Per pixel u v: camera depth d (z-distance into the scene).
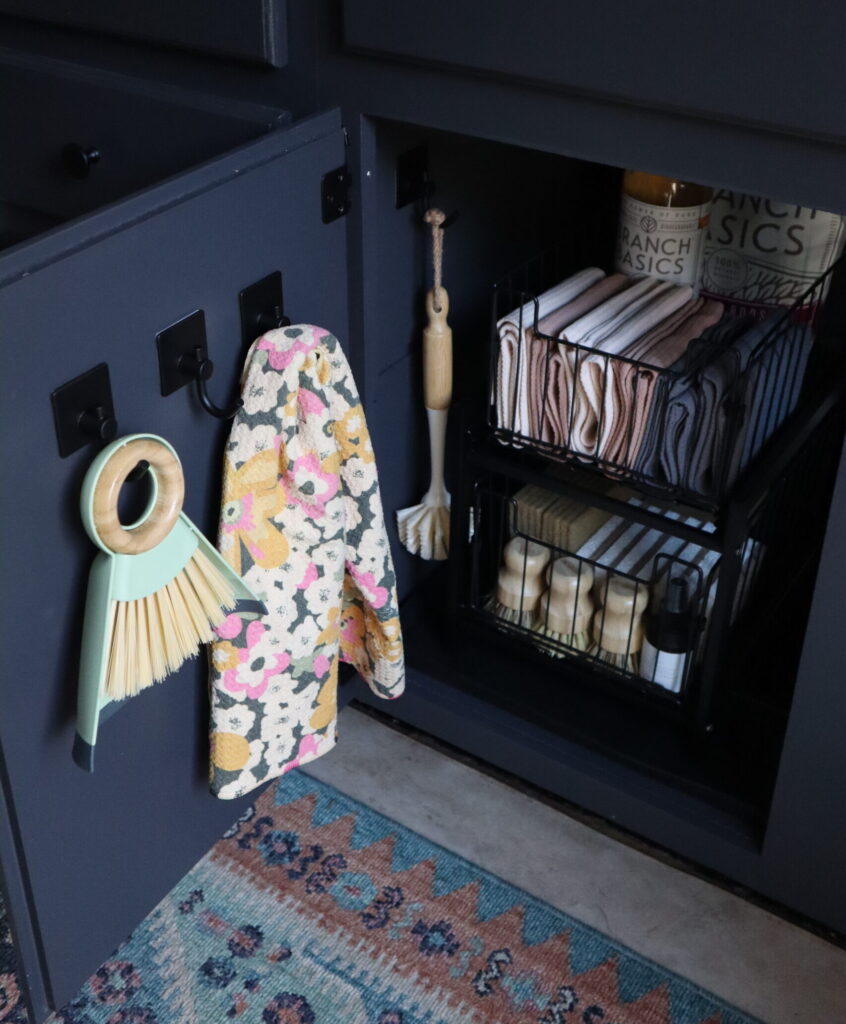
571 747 1.32
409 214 1.18
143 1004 1.15
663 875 1.29
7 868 0.98
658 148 0.92
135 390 0.89
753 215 1.20
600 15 0.87
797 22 0.79
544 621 1.36
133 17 1.07
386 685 1.26
